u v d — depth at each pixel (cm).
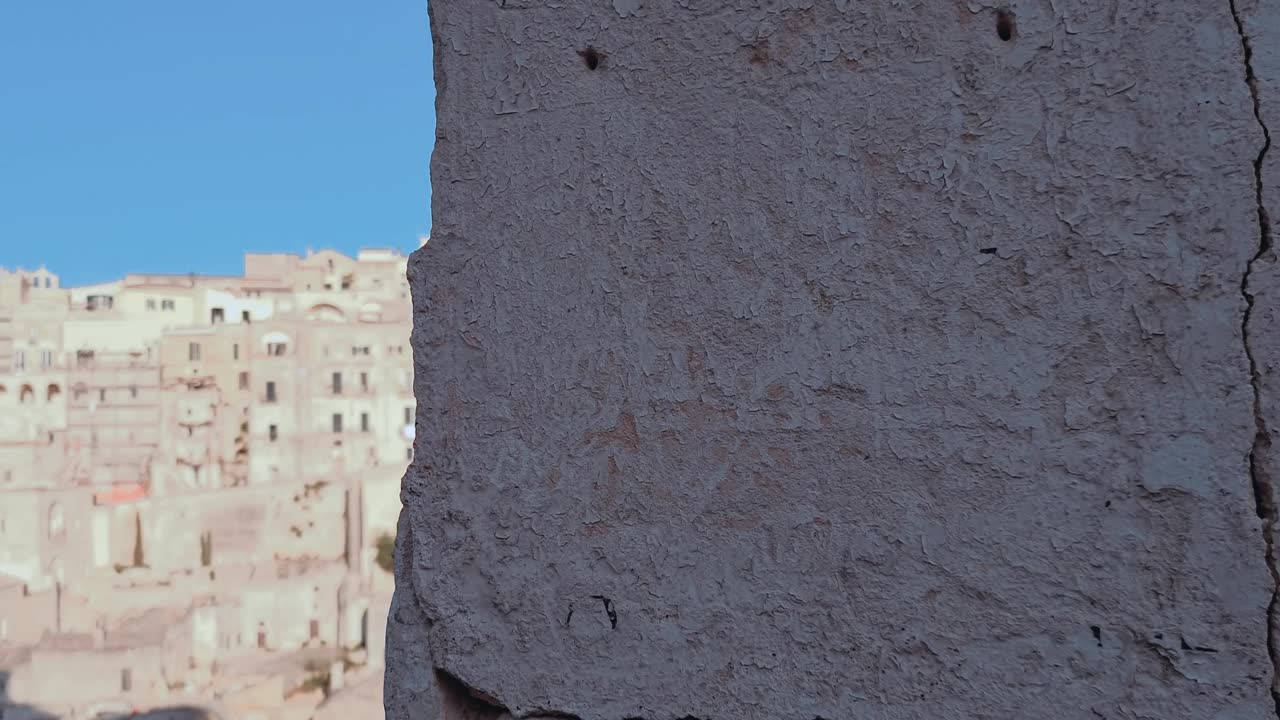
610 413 163
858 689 152
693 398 160
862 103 156
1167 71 145
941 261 152
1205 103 144
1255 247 141
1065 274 147
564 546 164
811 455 156
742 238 159
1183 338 143
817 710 154
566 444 165
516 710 165
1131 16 147
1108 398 145
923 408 151
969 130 151
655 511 161
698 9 163
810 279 156
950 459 150
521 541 166
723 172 161
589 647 163
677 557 160
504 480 167
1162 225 144
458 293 170
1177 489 142
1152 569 142
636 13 166
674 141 163
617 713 161
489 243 169
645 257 163
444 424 170
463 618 168
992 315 149
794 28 159
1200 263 143
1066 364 147
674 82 164
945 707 149
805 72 158
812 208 157
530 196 168
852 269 155
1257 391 140
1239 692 139
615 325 164
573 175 167
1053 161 148
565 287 166
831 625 154
